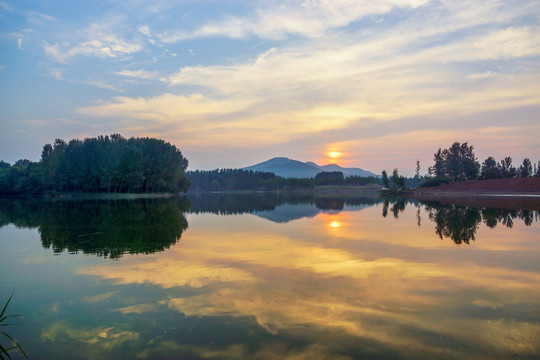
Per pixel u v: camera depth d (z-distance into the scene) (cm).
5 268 1271
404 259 1350
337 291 958
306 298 905
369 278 1085
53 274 1183
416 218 2909
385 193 10344
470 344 658
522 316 786
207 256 1422
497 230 2139
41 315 826
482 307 839
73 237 1961
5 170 10075
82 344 680
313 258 1371
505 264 1266
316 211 3778
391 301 880
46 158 8950
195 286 1018
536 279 1073
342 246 1622
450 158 11862
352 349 641
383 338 683
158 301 899
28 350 664
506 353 625
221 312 818
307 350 639
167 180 9688
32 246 1698
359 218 2948
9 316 804
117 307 864
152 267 1250
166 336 703
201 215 3338
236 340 679
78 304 891
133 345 670
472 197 6844
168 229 2284
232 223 2623
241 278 1094
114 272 1193
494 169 10100
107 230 2241
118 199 7225
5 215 3369
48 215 3347
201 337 695
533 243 1695
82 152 8588
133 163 8569
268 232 2111
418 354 622
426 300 886
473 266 1236
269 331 716
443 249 1546
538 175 9275
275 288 989
